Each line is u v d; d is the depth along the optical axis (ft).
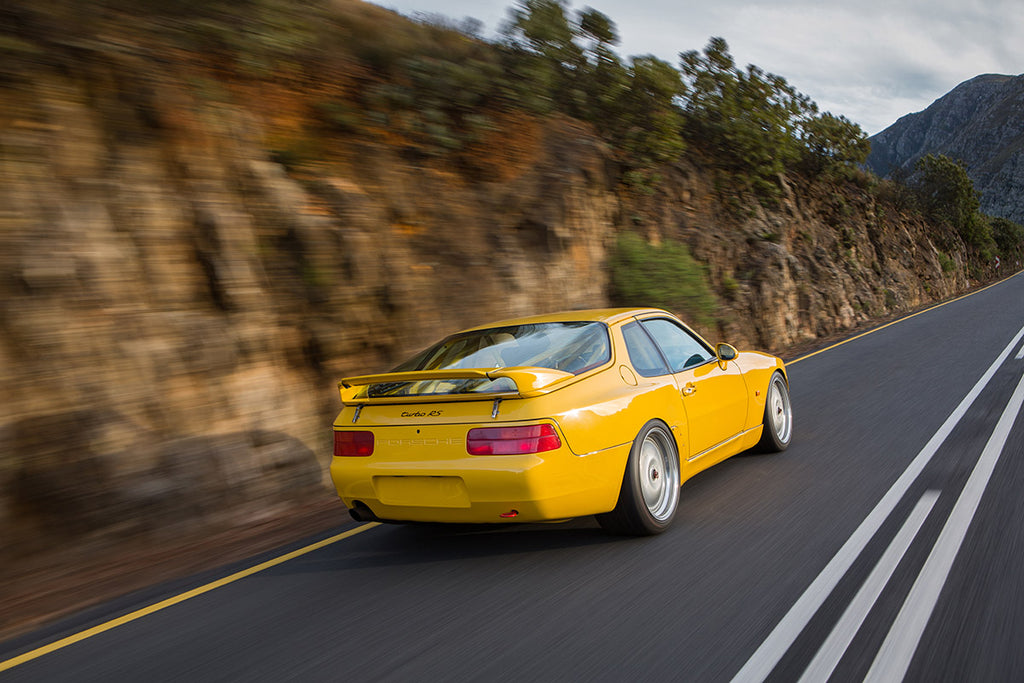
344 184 27.09
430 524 15.23
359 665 9.66
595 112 47.73
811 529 13.61
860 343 51.21
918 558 11.72
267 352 22.40
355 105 30.19
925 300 107.24
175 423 19.54
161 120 21.90
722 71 64.80
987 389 26.58
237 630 11.32
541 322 15.52
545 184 37.78
